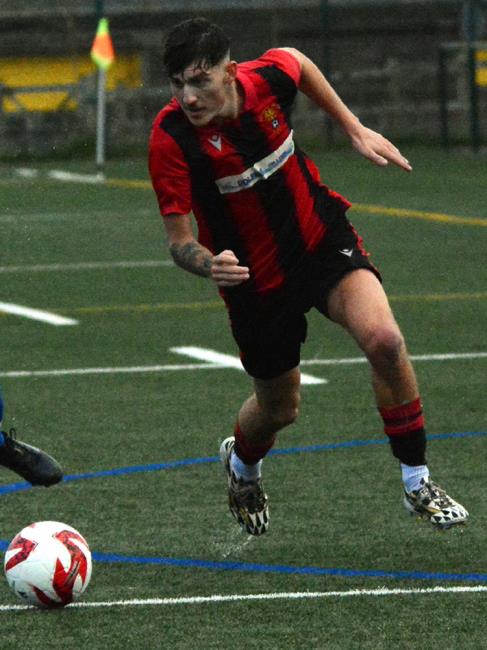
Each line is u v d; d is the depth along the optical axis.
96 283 45.00
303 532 19.84
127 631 15.81
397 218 59.84
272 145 18.02
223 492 22.14
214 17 94.56
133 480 22.89
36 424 26.77
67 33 92.50
